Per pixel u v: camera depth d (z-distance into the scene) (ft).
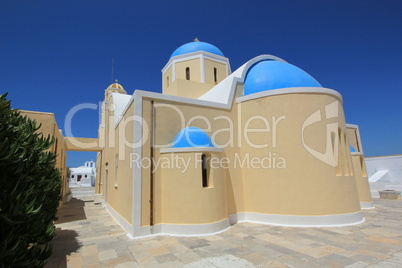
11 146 11.41
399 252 19.01
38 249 14.06
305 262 17.20
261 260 17.71
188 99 30.30
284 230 26.18
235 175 31.94
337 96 32.65
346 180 29.73
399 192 54.13
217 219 25.89
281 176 29.35
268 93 31.76
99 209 48.03
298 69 37.24
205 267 16.69
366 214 35.73
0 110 12.44
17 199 10.55
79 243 23.09
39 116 37.37
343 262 17.10
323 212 27.68
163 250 20.35
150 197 25.35
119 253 19.93
